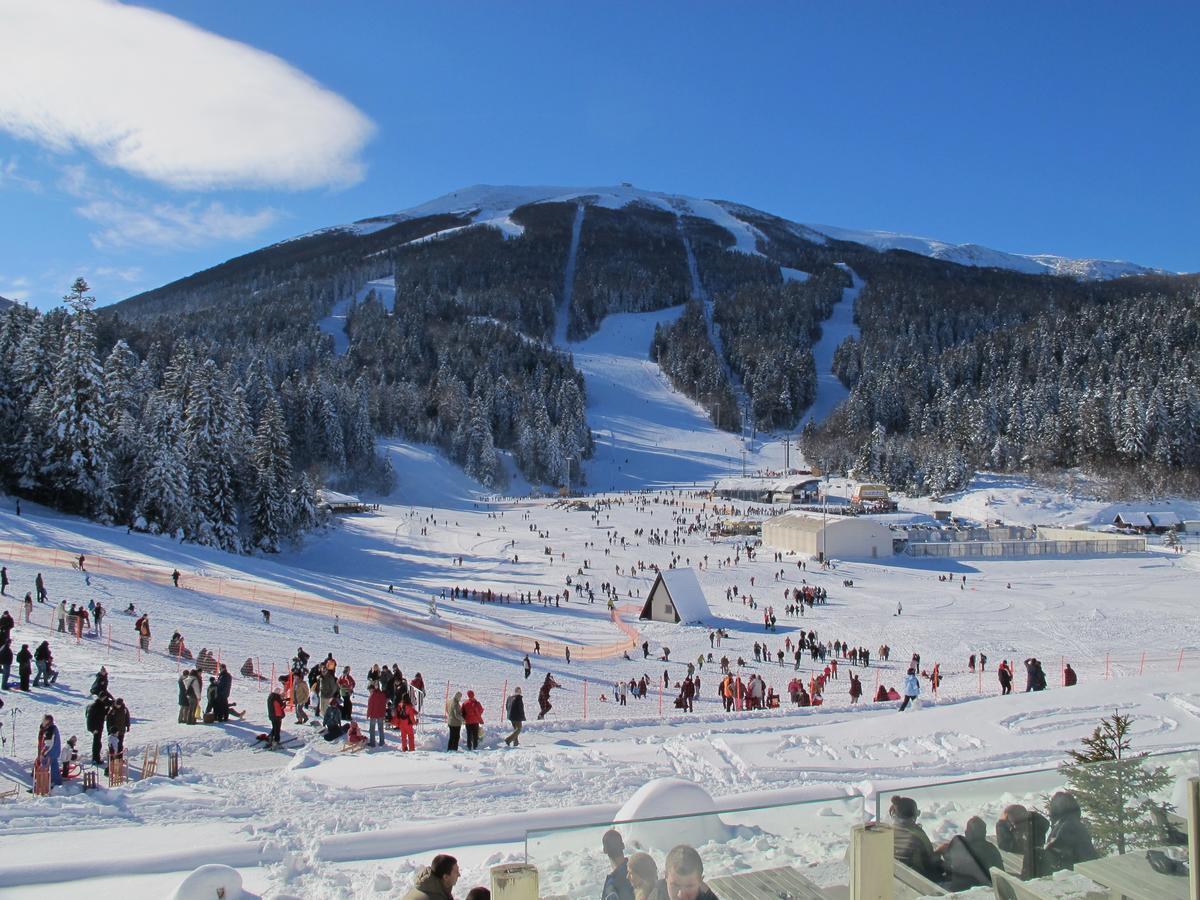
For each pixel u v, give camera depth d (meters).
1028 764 14.37
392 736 17.17
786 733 16.16
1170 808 5.76
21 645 24.20
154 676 22.11
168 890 8.62
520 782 13.08
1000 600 57.00
